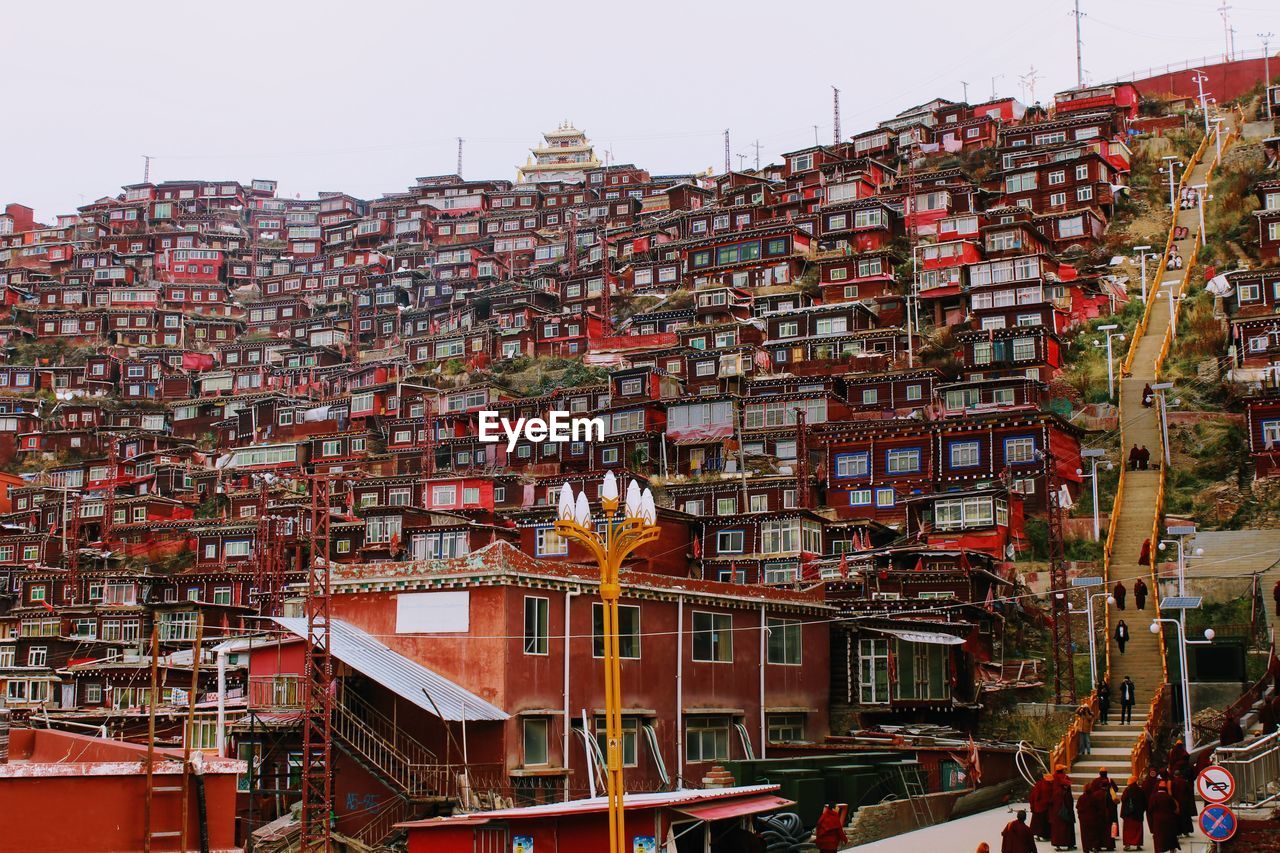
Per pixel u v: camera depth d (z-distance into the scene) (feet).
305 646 167.63
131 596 368.89
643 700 181.37
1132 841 126.21
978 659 217.97
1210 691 188.85
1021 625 232.53
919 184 492.54
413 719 165.89
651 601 185.78
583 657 174.91
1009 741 195.00
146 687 268.00
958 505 274.36
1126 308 382.01
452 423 434.30
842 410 357.82
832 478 315.78
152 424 540.11
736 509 315.78
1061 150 472.03
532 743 166.61
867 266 432.25
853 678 215.51
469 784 157.89
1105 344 360.89
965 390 338.75
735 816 126.00
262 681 171.01
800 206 530.68
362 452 453.99
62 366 576.61
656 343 457.68
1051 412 306.14
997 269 394.52
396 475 417.90
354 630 176.45
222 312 650.02
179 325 621.72
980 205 467.11
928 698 207.62
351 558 358.64
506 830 121.70
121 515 435.12
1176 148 488.44
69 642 345.31
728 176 593.42
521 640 167.43
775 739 202.28
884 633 212.02
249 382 559.38
